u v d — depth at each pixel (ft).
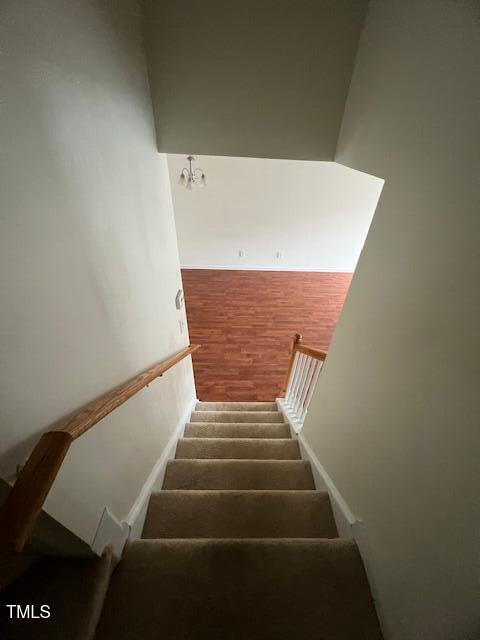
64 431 2.09
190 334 14.03
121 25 3.48
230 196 18.35
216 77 4.56
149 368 4.88
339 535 4.26
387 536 2.98
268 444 6.90
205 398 10.78
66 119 2.39
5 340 1.75
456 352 2.15
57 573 2.94
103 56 3.05
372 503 3.37
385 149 3.53
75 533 2.57
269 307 16.49
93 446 2.97
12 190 1.79
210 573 3.38
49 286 2.21
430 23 2.58
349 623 3.05
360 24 4.10
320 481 5.25
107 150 3.25
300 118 4.95
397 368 3.03
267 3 3.98
